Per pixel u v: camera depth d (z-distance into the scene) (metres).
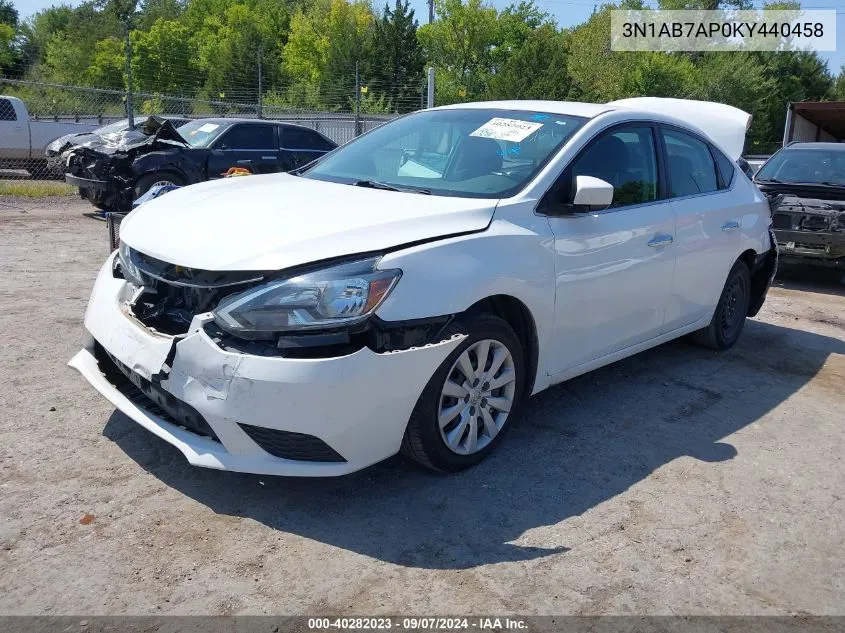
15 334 5.12
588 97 43.19
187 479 3.36
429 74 16.62
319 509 3.20
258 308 2.92
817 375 5.43
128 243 3.49
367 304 2.98
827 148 9.66
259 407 2.87
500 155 4.07
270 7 62.50
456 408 3.41
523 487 3.48
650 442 4.07
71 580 2.65
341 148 4.85
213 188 4.07
